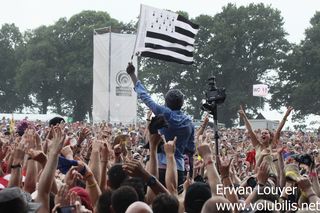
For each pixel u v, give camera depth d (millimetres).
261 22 109250
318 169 10781
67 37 122938
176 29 14328
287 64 106812
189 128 9586
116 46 50625
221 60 108500
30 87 121750
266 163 7422
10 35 134125
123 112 51062
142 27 14156
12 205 5238
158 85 112500
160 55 14234
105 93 50875
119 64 50719
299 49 106375
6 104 131875
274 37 109438
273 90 108000
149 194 7387
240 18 111188
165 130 9461
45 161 7297
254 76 107875
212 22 111625
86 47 120688
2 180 8836
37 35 124750
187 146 9938
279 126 11242
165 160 9164
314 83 103875
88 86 120000
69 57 119812
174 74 110125
